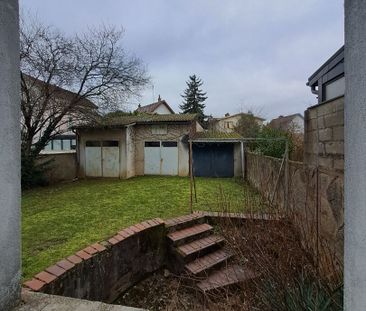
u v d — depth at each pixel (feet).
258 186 28.96
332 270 8.02
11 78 5.61
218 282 13.00
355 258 3.63
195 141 44.11
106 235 15.33
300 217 11.39
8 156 5.52
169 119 45.44
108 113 43.70
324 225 9.95
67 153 45.27
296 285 7.70
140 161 47.09
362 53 3.44
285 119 96.68
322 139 10.23
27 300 6.07
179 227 17.70
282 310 7.27
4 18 5.38
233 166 45.60
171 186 34.04
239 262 12.26
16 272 5.79
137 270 15.01
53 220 19.33
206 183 36.94
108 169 45.19
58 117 39.42
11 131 5.61
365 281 3.43
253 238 10.51
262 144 36.27
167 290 14.79
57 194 31.12
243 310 8.27
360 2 3.47
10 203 5.58
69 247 13.71
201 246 16.51
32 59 35.09
